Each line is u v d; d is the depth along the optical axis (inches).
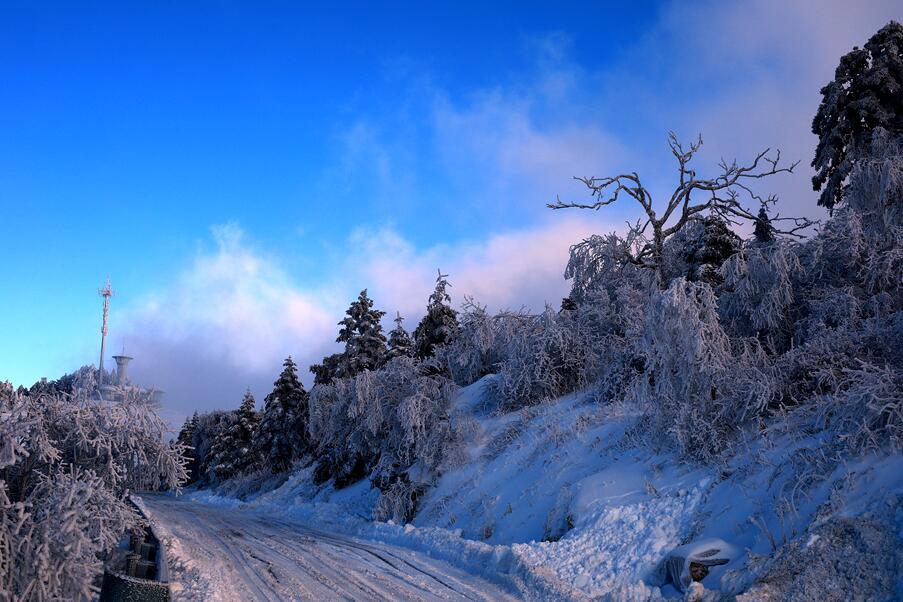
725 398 513.7
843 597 272.1
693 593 325.4
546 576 423.5
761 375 502.0
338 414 1152.2
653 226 1073.5
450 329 1369.3
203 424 3134.8
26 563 287.1
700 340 516.7
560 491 586.9
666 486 484.4
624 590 373.7
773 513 367.9
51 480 318.7
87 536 312.7
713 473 461.4
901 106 949.2
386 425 995.9
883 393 369.7
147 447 387.9
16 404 329.7
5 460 299.6
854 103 953.5
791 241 671.8
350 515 956.6
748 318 688.4
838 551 288.7
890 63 963.3
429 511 770.2
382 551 608.4
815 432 421.7
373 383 978.1
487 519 654.5
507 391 928.3
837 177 980.6
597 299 968.3
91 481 317.1
